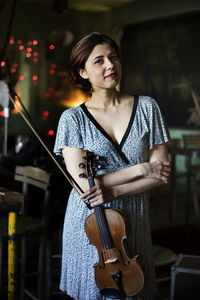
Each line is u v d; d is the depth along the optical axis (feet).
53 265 9.57
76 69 6.52
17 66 29.30
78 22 31.65
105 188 6.17
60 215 9.97
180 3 25.08
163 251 9.53
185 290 6.30
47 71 30.58
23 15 29.58
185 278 6.30
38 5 30.17
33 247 12.61
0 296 8.99
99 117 6.40
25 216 10.07
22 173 10.14
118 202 6.26
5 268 11.14
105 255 6.06
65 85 31.09
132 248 6.25
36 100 30.27
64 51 31.04
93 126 6.36
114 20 30.30
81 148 6.38
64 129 6.45
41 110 30.40
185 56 24.45
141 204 6.38
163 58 25.86
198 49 23.62
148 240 6.45
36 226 9.31
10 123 26.76
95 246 6.20
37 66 30.19
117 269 6.04
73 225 6.47
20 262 10.03
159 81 26.18
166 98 25.75
